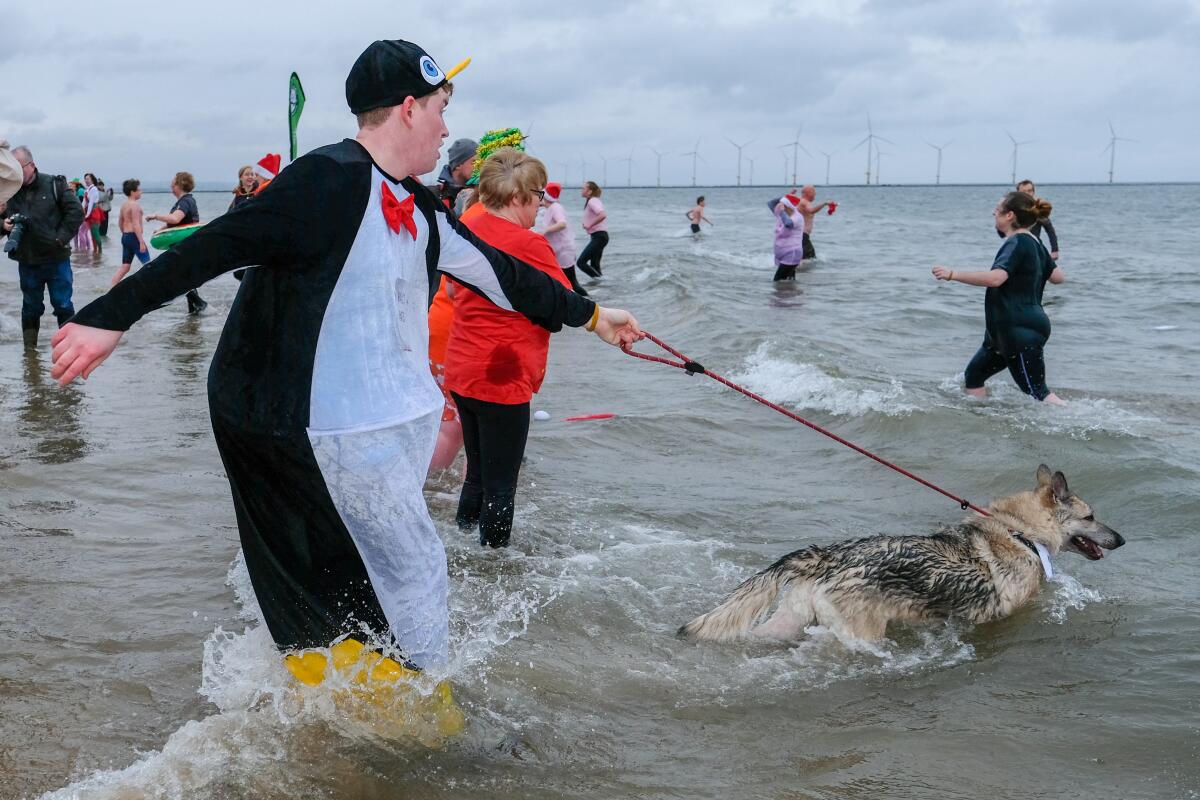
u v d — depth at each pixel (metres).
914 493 7.08
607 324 4.33
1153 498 6.66
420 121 3.10
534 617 4.79
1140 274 22.34
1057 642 4.82
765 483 7.28
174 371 10.52
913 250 31.97
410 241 3.10
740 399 9.81
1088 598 5.31
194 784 3.19
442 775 3.39
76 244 27.27
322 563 3.15
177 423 8.13
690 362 4.91
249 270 3.02
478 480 5.78
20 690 3.80
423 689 3.39
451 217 3.44
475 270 3.55
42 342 12.04
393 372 3.05
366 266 2.95
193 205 15.58
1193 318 15.46
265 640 3.78
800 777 3.56
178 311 15.73
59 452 7.15
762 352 11.52
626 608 5.00
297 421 2.94
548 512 6.36
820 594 4.83
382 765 3.37
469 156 8.74
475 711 3.85
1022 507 5.48
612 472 7.41
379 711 3.34
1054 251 14.27
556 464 7.54
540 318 3.91
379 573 3.18
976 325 15.02
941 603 4.96
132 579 4.92
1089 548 5.64
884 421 8.62
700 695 4.20
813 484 7.28
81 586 4.81
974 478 7.35
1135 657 4.57
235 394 2.97
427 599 3.29
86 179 27.28
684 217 61.06
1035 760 3.69
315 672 3.30
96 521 5.75
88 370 2.67
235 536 5.57
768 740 3.84
